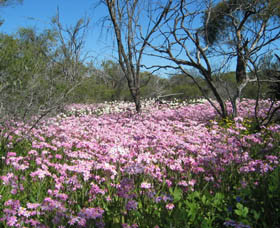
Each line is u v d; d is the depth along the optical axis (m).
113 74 23.42
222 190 3.54
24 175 3.98
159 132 6.68
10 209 2.72
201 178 4.06
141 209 2.90
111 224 2.57
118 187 3.35
